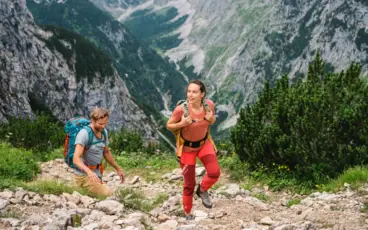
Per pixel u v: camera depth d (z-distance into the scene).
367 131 8.77
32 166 10.24
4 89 79.38
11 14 100.31
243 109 11.47
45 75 109.94
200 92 4.73
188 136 4.95
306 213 5.84
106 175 11.03
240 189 7.88
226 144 13.52
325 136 8.91
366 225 5.15
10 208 5.22
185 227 4.52
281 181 9.06
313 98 9.75
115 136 16.73
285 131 10.04
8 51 93.69
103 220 4.90
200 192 5.34
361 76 11.01
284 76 12.06
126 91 158.50
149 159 13.48
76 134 6.09
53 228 4.23
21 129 18.38
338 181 7.96
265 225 5.35
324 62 11.66
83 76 135.50
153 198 7.11
